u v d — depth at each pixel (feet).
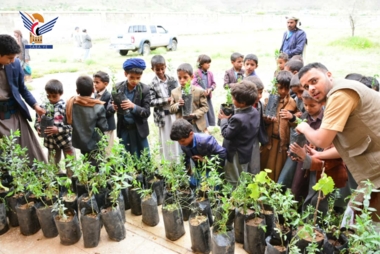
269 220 8.73
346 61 40.47
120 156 10.72
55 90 12.27
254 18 123.34
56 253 8.91
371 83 10.77
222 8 334.85
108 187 11.05
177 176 10.03
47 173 10.36
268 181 7.66
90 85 11.34
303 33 21.39
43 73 39.50
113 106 12.07
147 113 12.36
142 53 56.90
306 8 314.76
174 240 9.26
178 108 12.87
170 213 8.98
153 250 8.91
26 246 9.25
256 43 69.15
